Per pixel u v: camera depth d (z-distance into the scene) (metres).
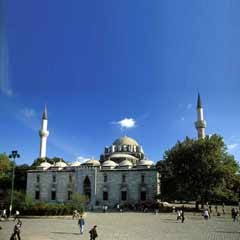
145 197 90.56
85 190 96.56
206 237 29.62
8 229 37.56
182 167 73.62
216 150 71.88
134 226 40.81
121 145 125.44
